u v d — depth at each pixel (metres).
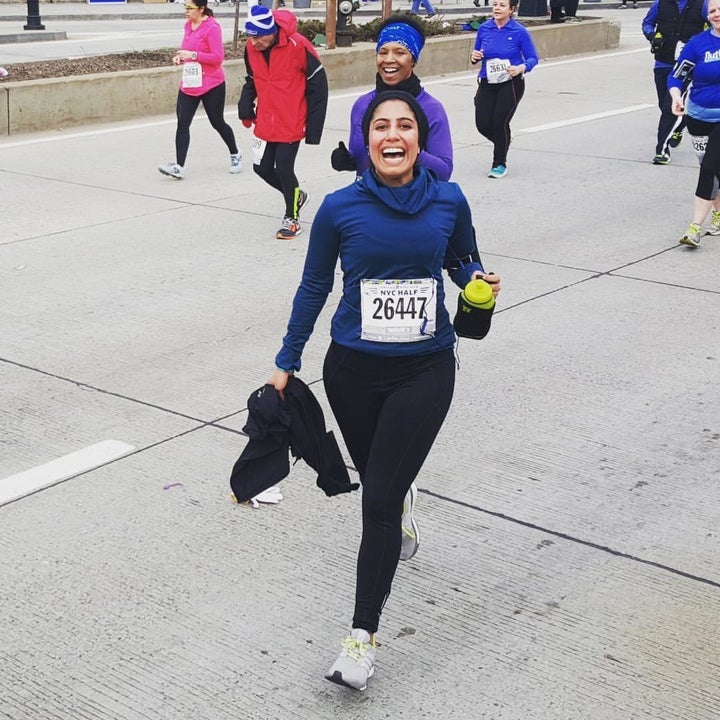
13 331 6.74
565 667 3.67
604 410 5.71
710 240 8.85
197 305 7.24
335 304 7.29
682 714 3.44
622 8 33.34
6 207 9.70
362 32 19.48
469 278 3.74
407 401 3.52
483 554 4.35
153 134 13.26
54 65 15.15
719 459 5.20
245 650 3.74
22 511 4.64
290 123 8.58
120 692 3.53
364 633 3.47
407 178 3.48
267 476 3.66
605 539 4.48
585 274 7.98
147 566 4.25
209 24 10.63
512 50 10.59
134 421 5.53
